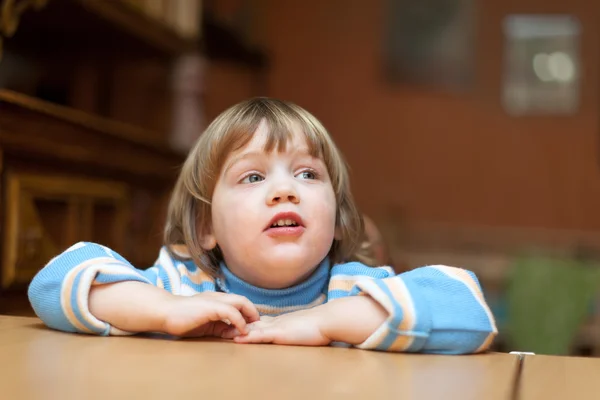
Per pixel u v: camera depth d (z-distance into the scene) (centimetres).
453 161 454
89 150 172
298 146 89
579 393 49
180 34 242
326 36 461
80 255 79
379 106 458
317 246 86
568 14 448
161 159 215
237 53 367
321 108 461
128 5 201
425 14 456
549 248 440
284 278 87
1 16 154
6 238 143
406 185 456
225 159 90
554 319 293
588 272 297
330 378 52
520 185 449
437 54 455
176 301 73
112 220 186
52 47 235
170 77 273
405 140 457
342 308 71
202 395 45
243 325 71
